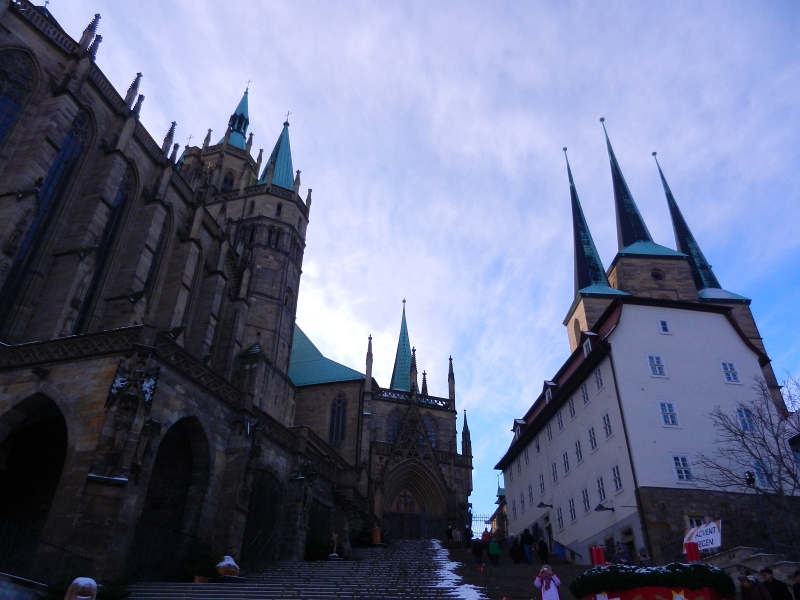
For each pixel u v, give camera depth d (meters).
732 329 42.66
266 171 82.62
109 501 22.95
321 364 74.06
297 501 36.19
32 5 39.22
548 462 51.53
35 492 28.03
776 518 34.62
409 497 64.44
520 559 35.56
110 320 38.19
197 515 28.30
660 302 42.91
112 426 24.34
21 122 36.69
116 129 43.56
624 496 37.16
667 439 37.41
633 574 17.05
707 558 29.06
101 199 38.78
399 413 69.19
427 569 31.78
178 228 48.72
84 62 40.53
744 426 38.25
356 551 44.28
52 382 26.42
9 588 18.22
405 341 91.69
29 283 34.59
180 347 28.47
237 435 31.28
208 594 22.23
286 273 70.19
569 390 46.75
